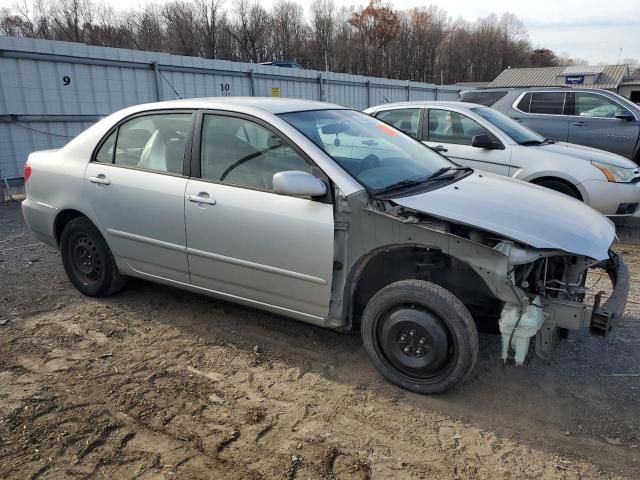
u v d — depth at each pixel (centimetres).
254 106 385
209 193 378
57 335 410
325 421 308
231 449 283
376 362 345
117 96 1163
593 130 943
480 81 8844
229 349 391
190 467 269
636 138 911
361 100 2073
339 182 333
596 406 322
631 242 680
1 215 852
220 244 378
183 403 323
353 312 359
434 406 323
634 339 403
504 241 300
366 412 317
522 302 298
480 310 339
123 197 424
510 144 686
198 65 1341
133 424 303
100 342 400
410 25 8125
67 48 1048
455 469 271
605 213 659
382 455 280
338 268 340
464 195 351
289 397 332
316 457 277
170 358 378
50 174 474
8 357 375
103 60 1116
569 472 269
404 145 430
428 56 8206
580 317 302
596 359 375
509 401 328
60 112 1057
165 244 409
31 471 264
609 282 504
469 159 705
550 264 332
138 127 431
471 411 318
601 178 647
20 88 984
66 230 473
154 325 429
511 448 287
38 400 323
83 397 328
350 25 7594
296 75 1689
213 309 456
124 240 435
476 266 304
